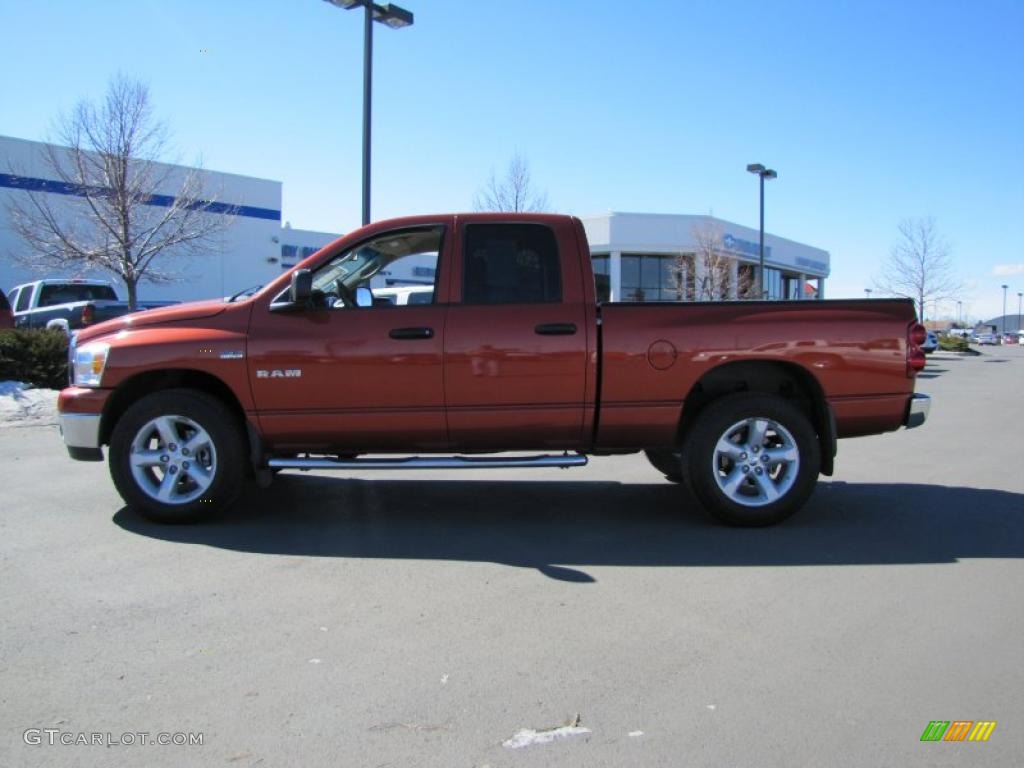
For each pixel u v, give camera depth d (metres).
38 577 4.59
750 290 42.22
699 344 5.60
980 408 14.43
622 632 3.87
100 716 3.06
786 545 5.35
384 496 6.77
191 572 4.70
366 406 5.50
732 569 4.83
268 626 3.91
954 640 3.79
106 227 19.75
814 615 4.09
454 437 5.64
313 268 5.66
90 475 7.39
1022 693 3.28
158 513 5.59
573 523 5.90
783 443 5.71
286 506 6.36
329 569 4.79
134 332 5.61
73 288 17.89
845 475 7.89
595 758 2.79
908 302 5.84
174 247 25.64
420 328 5.48
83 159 20.25
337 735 2.93
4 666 3.46
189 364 5.46
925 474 7.94
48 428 10.35
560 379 5.54
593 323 5.57
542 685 3.32
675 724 3.02
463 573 4.73
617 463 8.48
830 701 3.20
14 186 25.86
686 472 5.73
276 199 35.31
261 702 3.16
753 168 29.67
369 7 13.89
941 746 2.88
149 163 20.77
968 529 5.76
